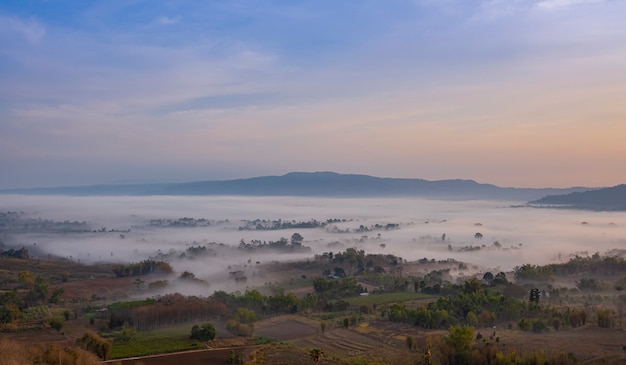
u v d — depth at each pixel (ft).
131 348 383.86
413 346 376.07
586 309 469.98
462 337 341.21
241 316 458.50
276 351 364.99
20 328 442.50
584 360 330.54
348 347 384.27
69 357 294.46
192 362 350.84
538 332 403.54
